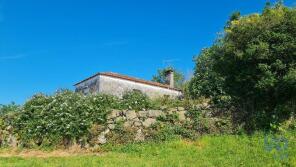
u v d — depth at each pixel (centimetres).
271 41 2006
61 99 2161
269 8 2114
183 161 1608
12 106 2291
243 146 1764
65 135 2012
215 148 1792
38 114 2098
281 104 2034
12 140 2088
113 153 1870
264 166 1477
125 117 2100
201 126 2072
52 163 1638
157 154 1788
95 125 2030
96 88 3547
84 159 1709
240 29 2092
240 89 2167
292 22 1984
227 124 2066
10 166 1583
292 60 1966
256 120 2025
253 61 2034
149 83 3794
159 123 2103
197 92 2772
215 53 2272
